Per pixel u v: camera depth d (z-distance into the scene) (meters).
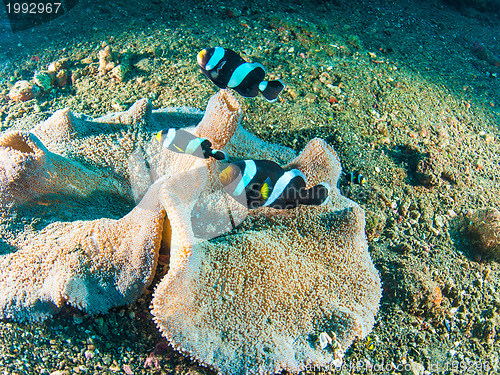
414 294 0.46
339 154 0.57
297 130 0.58
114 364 0.35
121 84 0.62
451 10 1.41
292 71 0.70
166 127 0.48
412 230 0.54
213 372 0.36
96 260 0.35
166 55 0.68
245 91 0.39
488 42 1.22
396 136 0.64
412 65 0.90
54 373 0.34
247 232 0.38
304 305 0.38
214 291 0.35
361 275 0.40
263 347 0.36
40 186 0.37
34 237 0.36
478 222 0.55
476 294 0.50
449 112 0.77
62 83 0.63
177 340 0.33
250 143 0.45
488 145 0.75
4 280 0.35
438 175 0.59
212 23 0.82
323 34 0.87
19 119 0.57
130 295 0.35
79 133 0.42
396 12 1.20
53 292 0.34
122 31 0.77
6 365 0.34
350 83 0.71
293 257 0.38
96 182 0.40
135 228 0.35
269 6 0.94
